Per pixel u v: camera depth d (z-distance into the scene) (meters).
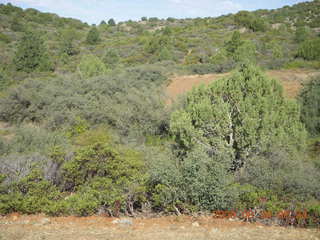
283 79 19.08
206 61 31.19
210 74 23.88
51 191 5.92
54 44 44.81
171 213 5.58
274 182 6.02
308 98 12.20
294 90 15.96
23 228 4.66
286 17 63.22
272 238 4.18
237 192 5.39
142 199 5.58
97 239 4.13
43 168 6.36
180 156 7.52
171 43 40.53
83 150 6.25
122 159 6.04
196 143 7.16
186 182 5.39
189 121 7.36
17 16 59.78
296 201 5.61
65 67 31.25
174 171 5.47
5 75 21.80
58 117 12.60
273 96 7.26
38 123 13.77
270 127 6.88
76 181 6.11
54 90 15.02
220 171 5.37
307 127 11.26
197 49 38.09
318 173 6.50
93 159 6.01
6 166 6.16
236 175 6.50
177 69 26.03
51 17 67.50
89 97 14.59
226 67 25.12
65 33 52.09
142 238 4.18
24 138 9.60
